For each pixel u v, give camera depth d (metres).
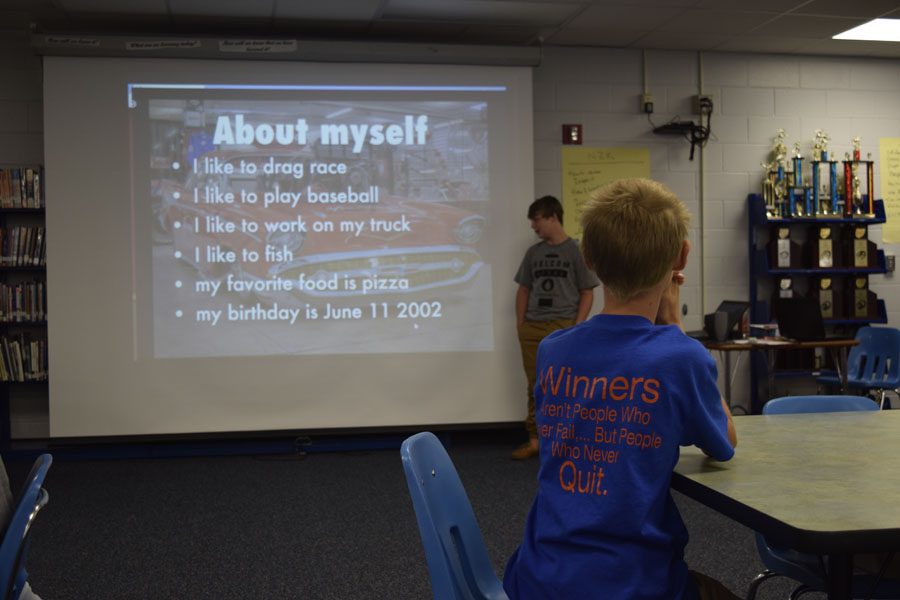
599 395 1.27
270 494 4.39
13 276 5.57
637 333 1.31
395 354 5.53
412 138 5.58
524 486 4.45
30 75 5.61
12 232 5.33
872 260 6.35
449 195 5.61
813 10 5.39
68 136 5.25
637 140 6.23
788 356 6.29
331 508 4.10
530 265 5.30
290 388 5.43
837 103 6.55
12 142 5.59
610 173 6.18
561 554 1.22
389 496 4.31
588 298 5.20
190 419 5.33
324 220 5.50
